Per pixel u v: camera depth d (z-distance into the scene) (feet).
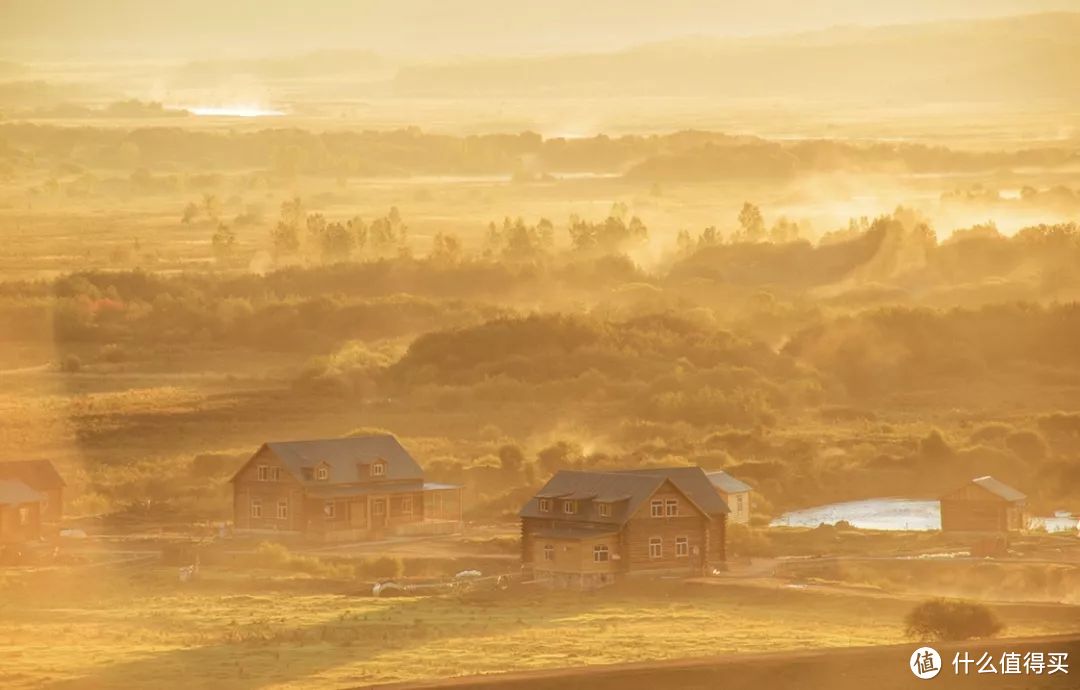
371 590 539.29
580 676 326.65
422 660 385.09
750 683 325.62
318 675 364.17
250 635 435.53
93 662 384.27
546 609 497.05
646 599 522.06
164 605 506.48
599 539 558.15
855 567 561.84
